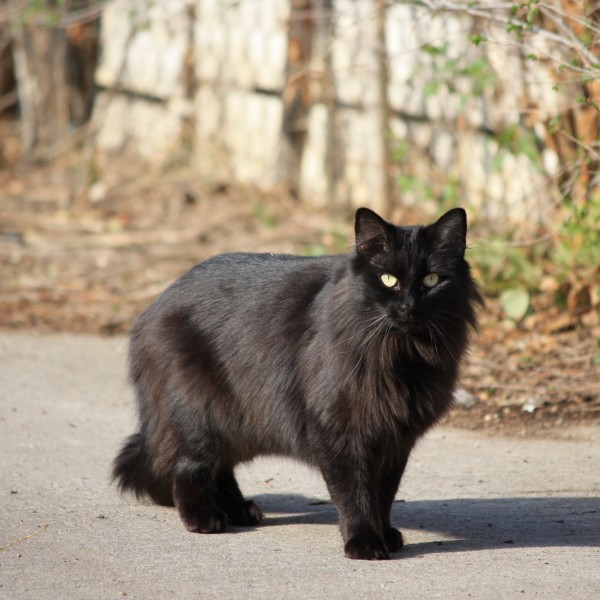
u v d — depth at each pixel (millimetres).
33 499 7297
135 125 21297
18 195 18406
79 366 10820
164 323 6891
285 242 14812
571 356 10102
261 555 6207
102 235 15781
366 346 6105
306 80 16047
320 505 7395
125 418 9281
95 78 22562
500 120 12867
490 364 10016
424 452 8359
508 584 5656
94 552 6254
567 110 10836
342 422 6113
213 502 6832
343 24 15859
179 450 6828
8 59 22688
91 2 21016
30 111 20750
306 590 5605
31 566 6016
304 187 17547
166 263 14203
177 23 19438
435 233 6230
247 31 18344
